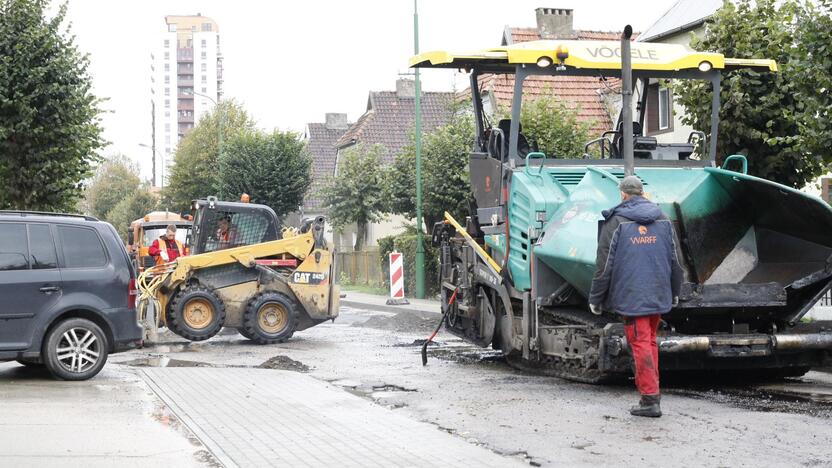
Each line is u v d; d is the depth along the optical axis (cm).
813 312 1484
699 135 1216
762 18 1455
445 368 1268
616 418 856
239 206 1839
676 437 764
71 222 1176
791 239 1046
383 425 829
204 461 694
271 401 966
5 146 2089
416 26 2820
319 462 684
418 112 2844
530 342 1125
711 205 1053
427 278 3030
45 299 1138
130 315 1184
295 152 4834
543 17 3422
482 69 1241
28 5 2109
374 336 1795
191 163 6116
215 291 1664
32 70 2077
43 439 770
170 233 2045
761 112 1423
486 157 1250
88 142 2180
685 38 2398
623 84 1020
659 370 1027
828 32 1146
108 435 786
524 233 1127
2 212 1155
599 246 877
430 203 2986
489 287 1286
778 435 766
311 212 5919
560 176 1129
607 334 974
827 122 1162
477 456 702
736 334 1007
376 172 4331
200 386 1082
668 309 856
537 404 942
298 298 1686
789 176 1464
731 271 1053
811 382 1093
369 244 5353
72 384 1109
